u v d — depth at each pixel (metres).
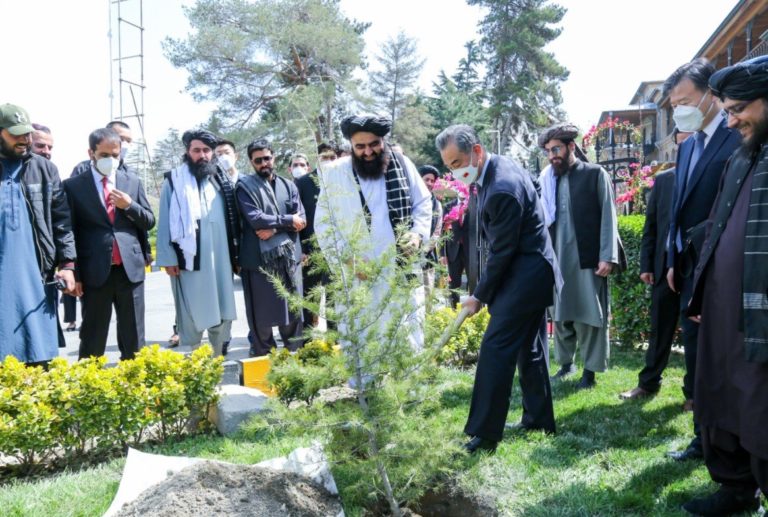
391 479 3.00
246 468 3.12
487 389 3.63
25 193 4.41
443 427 3.02
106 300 5.15
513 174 3.69
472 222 4.82
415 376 3.01
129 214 5.11
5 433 3.51
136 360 4.09
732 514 2.91
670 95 3.92
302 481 3.12
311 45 28.22
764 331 2.46
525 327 3.70
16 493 3.24
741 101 2.61
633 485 3.22
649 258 4.87
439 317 3.86
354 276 2.98
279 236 5.82
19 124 4.29
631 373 5.73
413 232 4.55
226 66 29.62
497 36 42.41
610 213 5.02
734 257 2.72
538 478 3.30
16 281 4.29
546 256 3.73
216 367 4.34
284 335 6.16
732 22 15.29
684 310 4.06
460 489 3.22
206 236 5.60
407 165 4.73
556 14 41.50
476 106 43.94
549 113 43.12
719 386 2.82
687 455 3.56
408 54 46.47
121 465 3.64
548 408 4.05
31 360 4.34
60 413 3.74
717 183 3.79
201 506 2.80
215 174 5.87
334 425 2.89
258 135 27.12
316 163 3.09
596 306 5.09
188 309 5.59
